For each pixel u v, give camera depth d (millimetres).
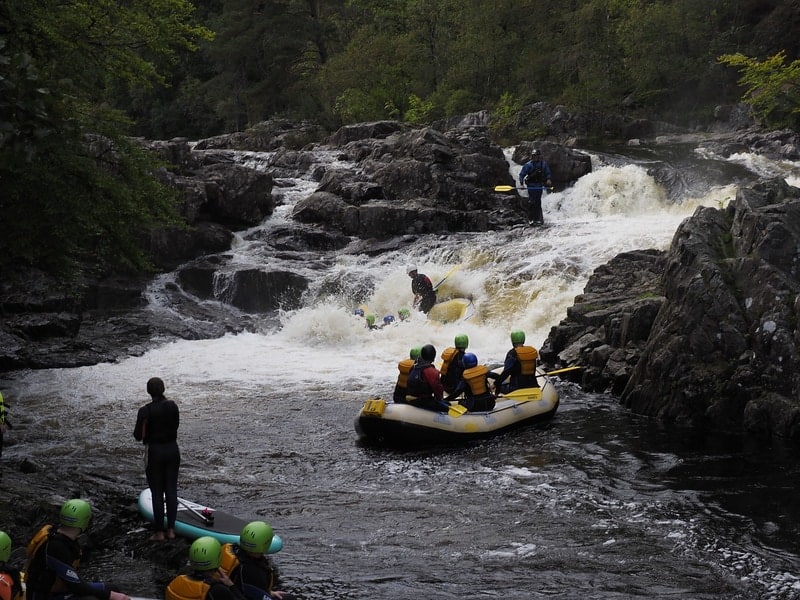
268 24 50438
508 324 16812
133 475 9727
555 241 19453
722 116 36156
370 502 8867
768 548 7453
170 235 20469
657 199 24656
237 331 17766
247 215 22812
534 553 7461
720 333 11555
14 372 14789
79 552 5480
